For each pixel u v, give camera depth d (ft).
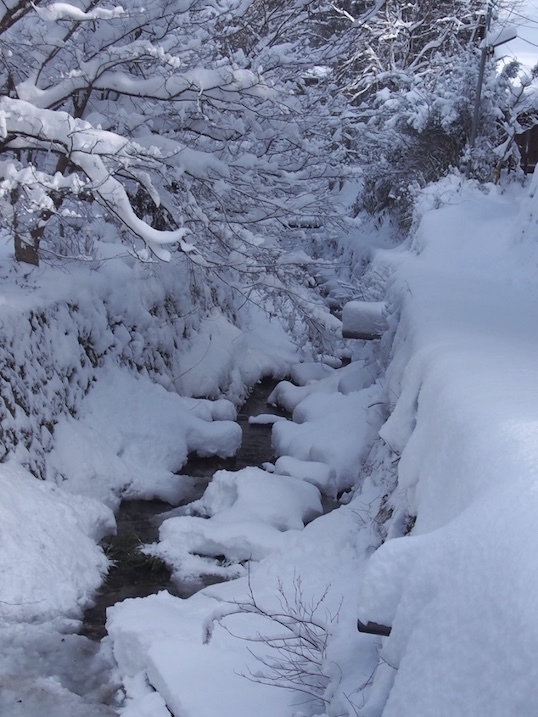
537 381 13.60
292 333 40.65
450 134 59.93
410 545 8.81
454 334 19.47
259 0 36.55
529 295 30.17
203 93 28.32
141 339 36.11
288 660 15.90
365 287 46.09
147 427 32.01
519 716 6.01
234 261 31.89
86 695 17.21
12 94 29.14
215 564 24.14
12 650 18.71
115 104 31.48
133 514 27.99
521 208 40.42
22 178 23.59
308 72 40.98
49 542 22.58
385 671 11.39
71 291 31.94
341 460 31.09
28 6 25.75
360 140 60.08
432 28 94.58
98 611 21.43
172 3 27.63
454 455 11.39
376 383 35.45
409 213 61.87
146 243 25.03
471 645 6.95
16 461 25.30
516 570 6.97
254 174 33.22
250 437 37.11
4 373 25.81
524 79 60.59
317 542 22.93
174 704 15.14
